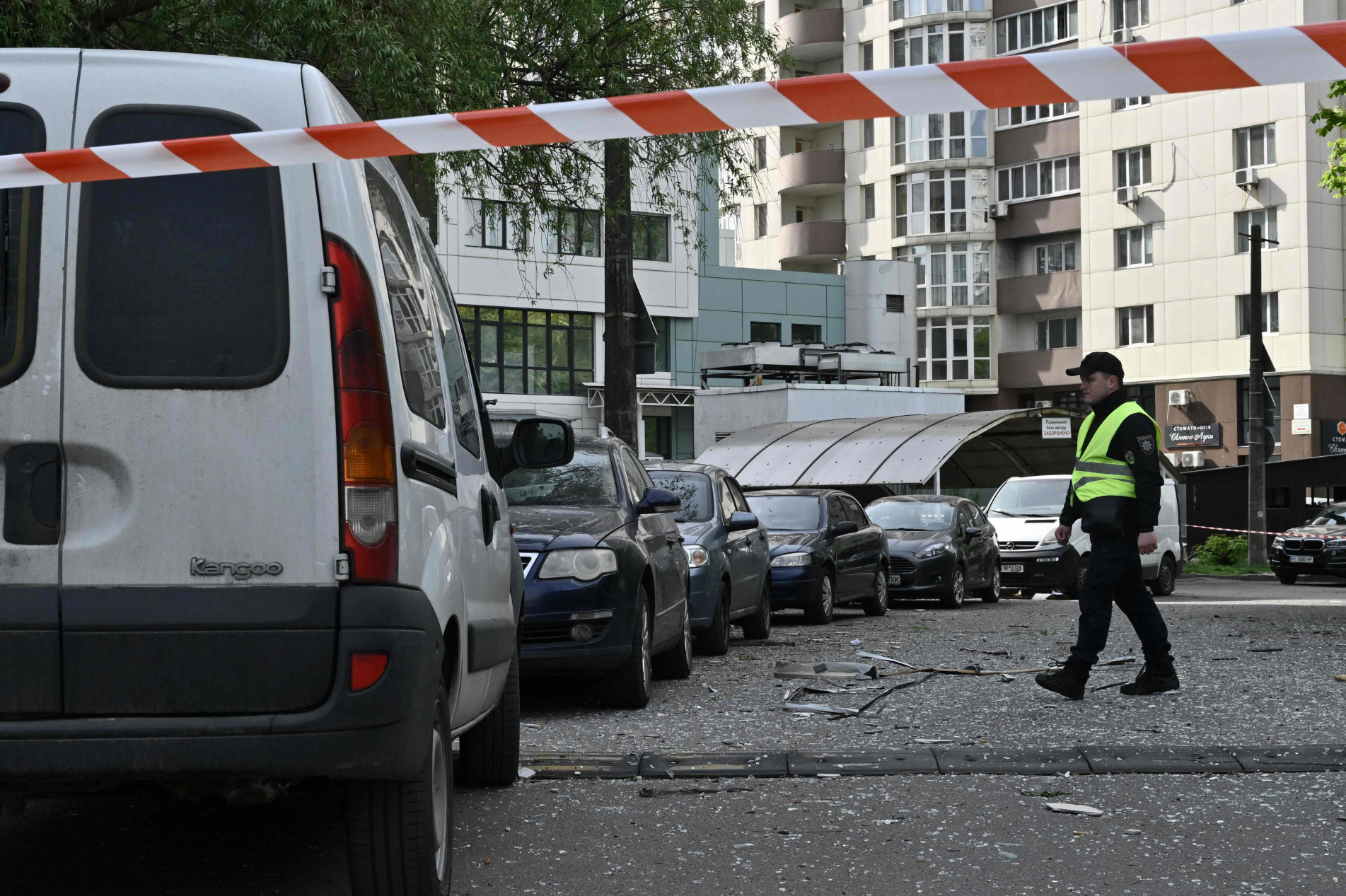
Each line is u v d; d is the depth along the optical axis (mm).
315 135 3508
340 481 3902
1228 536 36875
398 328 4250
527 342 44062
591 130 3348
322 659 3850
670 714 9078
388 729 3877
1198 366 50344
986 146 57531
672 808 6113
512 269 43500
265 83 4035
